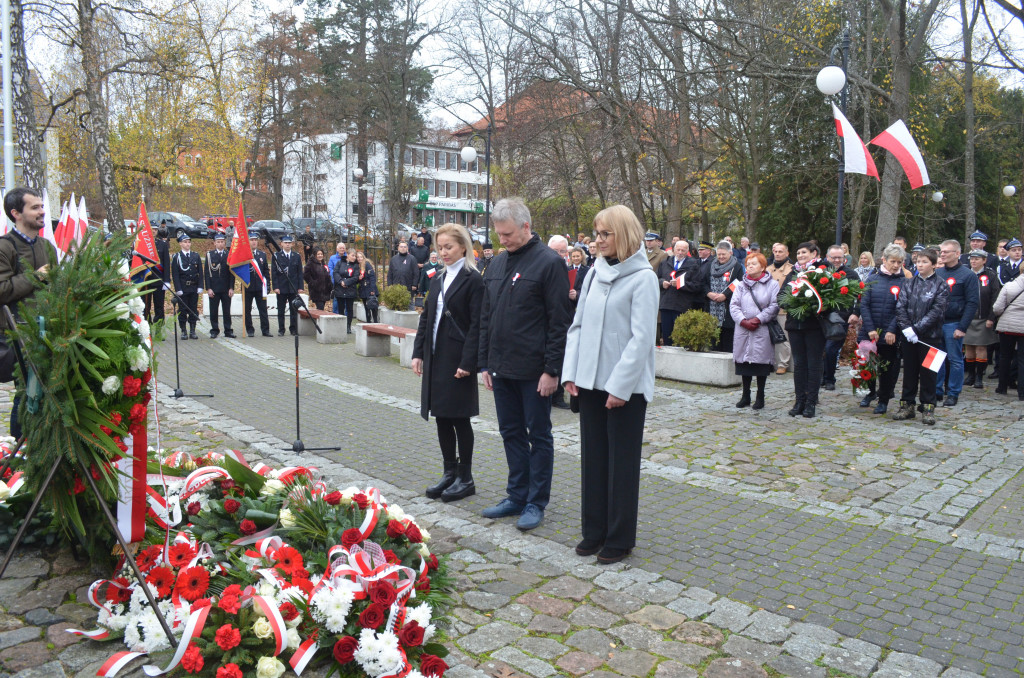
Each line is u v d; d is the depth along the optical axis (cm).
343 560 340
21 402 349
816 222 2620
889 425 792
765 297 838
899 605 388
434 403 525
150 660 303
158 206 3394
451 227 518
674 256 1159
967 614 380
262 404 855
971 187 2223
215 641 296
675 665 324
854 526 501
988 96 3016
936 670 326
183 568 338
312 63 3703
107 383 322
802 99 2197
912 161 1081
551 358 471
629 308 423
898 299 818
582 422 439
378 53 3547
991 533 493
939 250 935
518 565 427
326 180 4059
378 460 634
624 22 2269
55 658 304
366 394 929
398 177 3650
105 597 341
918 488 582
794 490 574
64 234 549
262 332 1497
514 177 2973
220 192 3372
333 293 1631
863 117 2161
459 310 516
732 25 1880
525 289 477
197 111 3136
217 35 3078
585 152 2625
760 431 756
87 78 1911
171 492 399
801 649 340
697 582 409
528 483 508
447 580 384
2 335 449
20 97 1543
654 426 770
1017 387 981
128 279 343
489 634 346
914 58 1586
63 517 350
